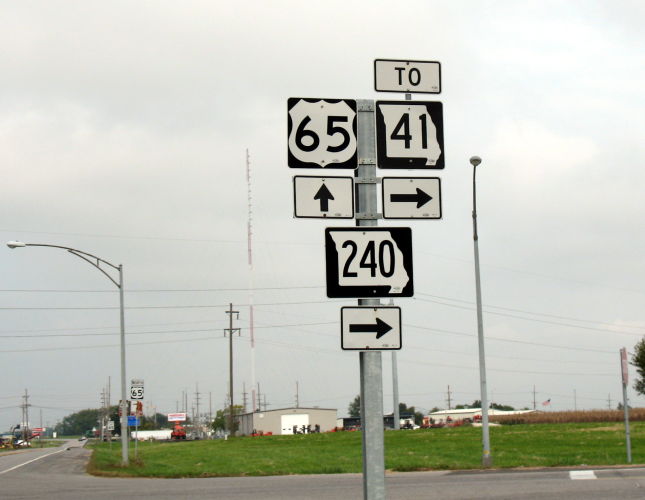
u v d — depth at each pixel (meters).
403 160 7.75
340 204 7.55
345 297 7.35
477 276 32.03
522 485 20.47
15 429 189.88
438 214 7.69
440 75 8.10
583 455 33.72
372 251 7.41
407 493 19.34
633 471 23.97
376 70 8.02
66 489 23.80
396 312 7.23
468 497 18.05
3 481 28.42
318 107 7.71
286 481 25.06
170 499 19.59
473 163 32.06
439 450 40.56
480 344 30.75
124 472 31.94
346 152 7.69
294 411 106.81
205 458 40.44
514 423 94.25
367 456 7.01
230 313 90.56
